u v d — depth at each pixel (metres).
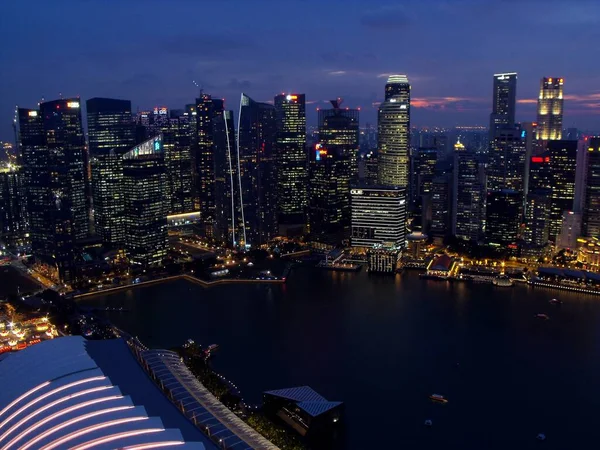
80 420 167.50
